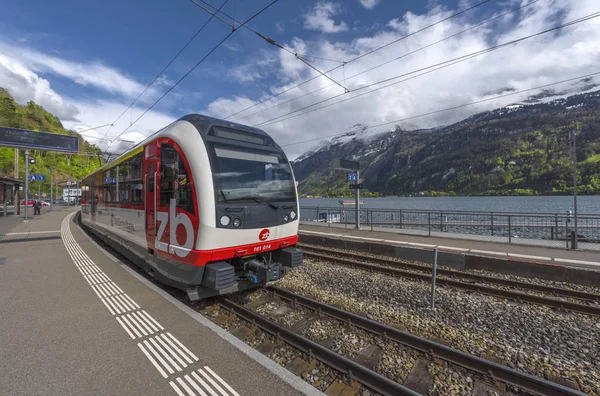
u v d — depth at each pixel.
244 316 4.99
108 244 10.61
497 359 3.99
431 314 5.43
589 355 4.14
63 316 4.65
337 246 12.37
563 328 4.94
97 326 4.29
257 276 5.29
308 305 5.62
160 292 5.78
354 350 4.13
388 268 8.25
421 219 17.27
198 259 4.55
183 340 3.86
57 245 11.40
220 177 4.77
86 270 7.53
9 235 14.38
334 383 3.32
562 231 13.03
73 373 3.15
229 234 4.74
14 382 2.99
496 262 8.32
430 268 8.52
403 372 3.64
